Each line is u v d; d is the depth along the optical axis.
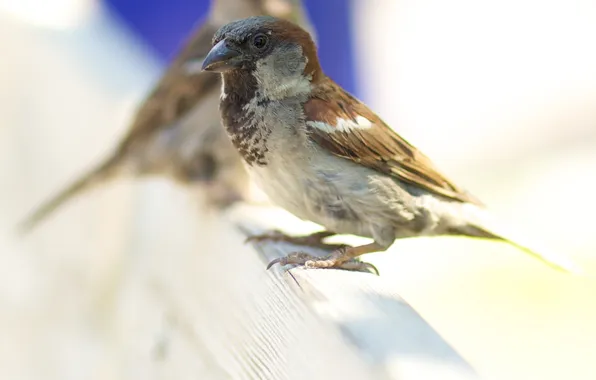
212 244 2.50
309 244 2.48
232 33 2.47
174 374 2.51
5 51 2.65
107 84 2.69
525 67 4.23
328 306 2.37
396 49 4.10
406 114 4.16
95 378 2.57
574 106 4.15
